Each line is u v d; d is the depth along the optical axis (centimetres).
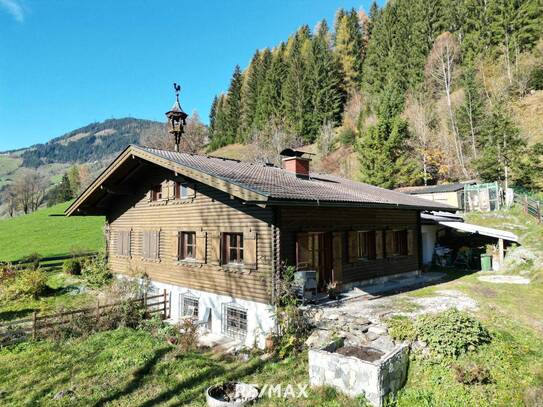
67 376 805
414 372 712
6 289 1598
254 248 1038
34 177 7706
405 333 785
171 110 1683
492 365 714
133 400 695
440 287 1309
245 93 7775
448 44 4622
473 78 3984
